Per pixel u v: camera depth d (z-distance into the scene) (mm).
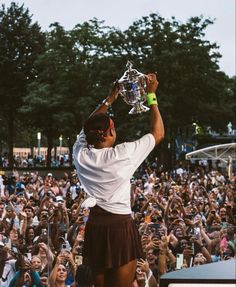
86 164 3789
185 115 61938
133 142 3787
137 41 60906
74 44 62656
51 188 25438
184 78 59625
